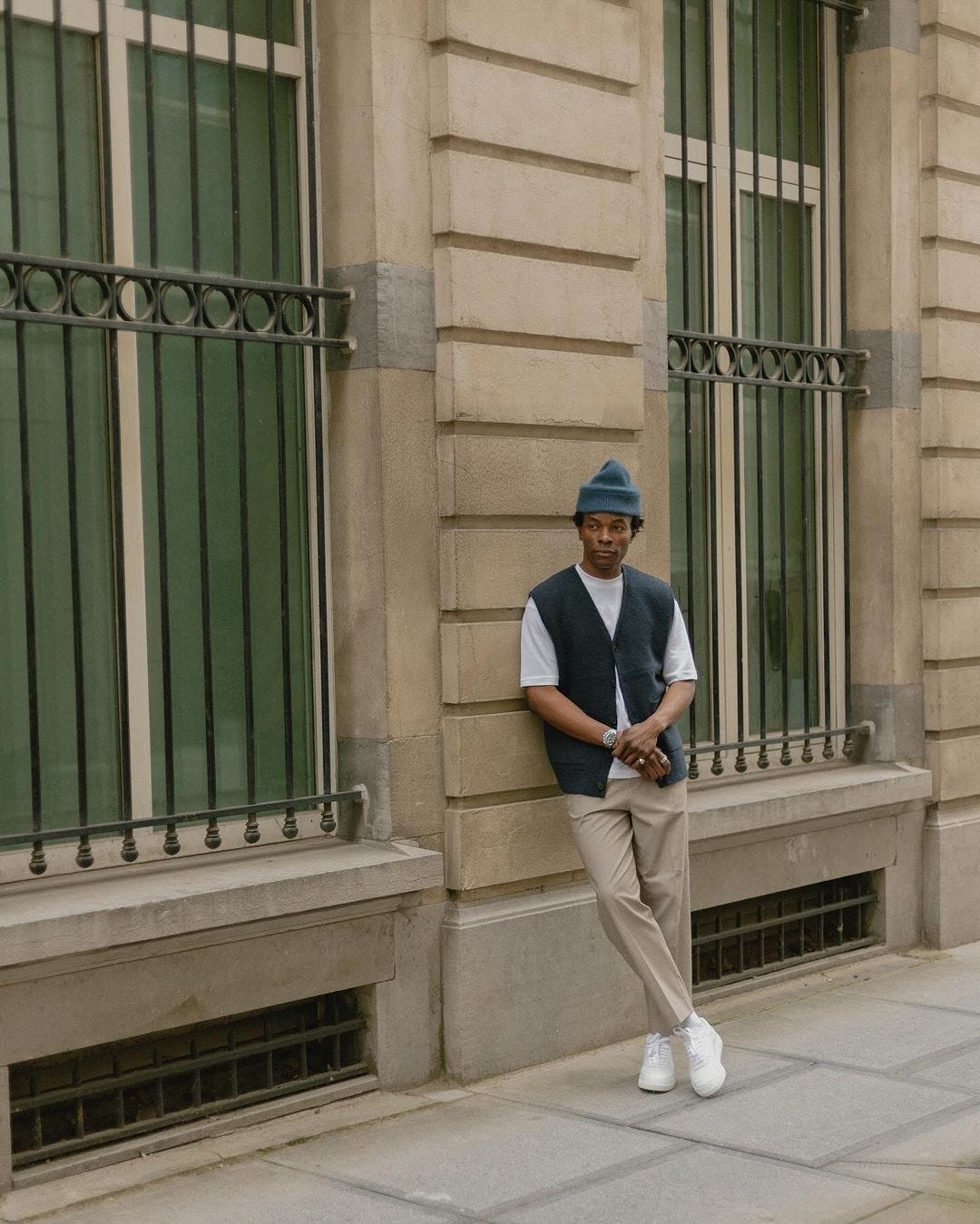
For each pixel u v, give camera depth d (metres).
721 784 6.33
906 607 6.91
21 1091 4.33
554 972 5.33
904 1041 5.50
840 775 6.68
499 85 5.13
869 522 6.90
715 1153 4.38
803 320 6.75
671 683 5.00
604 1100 4.88
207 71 4.90
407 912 5.01
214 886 4.46
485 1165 4.32
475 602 5.10
